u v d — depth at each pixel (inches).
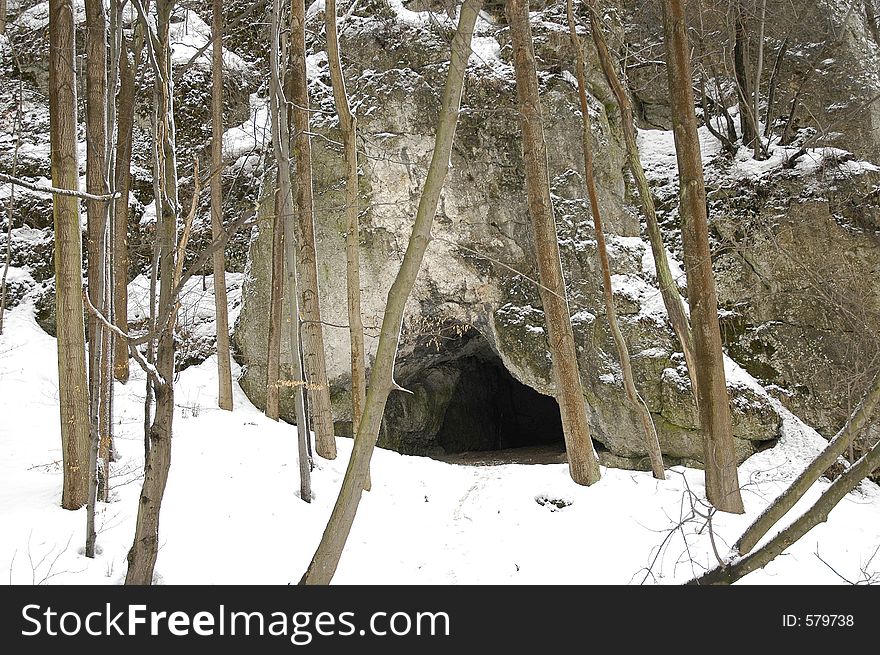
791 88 502.9
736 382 398.6
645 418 345.7
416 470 366.0
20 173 546.6
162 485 187.3
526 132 349.4
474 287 450.9
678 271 451.8
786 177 442.0
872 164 458.6
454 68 180.9
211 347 486.0
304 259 362.6
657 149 528.4
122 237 404.2
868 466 109.8
